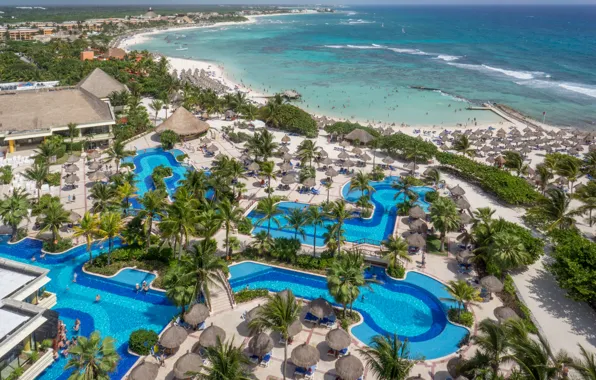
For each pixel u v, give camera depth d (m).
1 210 52.44
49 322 36.25
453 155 84.44
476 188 76.44
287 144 96.50
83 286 47.00
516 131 107.06
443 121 122.38
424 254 54.84
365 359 35.50
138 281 48.16
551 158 82.62
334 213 53.59
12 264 38.09
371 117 125.19
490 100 144.50
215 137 99.44
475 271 51.19
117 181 62.59
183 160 84.94
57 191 69.06
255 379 31.11
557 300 46.38
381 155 92.25
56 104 89.38
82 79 124.25
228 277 49.31
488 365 31.47
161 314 43.19
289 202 68.88
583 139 101.25
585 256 45.19
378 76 183.00
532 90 158.12
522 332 31.09
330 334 37.69
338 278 39.72
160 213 52.75
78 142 87.31
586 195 60.31
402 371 29.66
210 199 66.00
